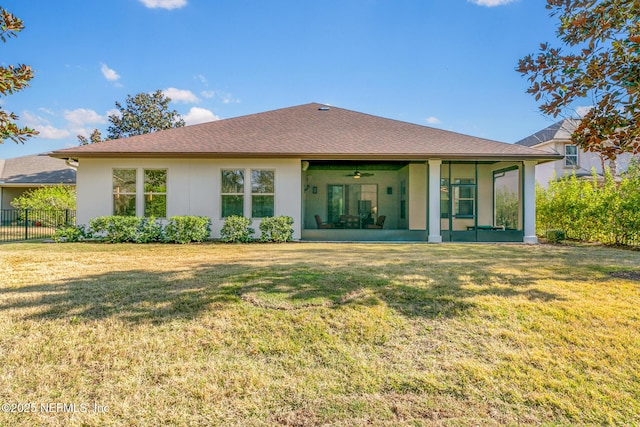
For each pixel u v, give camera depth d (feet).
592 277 16.69
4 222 61.82
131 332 10.33
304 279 15.83
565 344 9.91
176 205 37.88
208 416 7.08
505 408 7.42
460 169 45.27
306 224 54.49
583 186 41.09
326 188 54.90
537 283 15.42
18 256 24.41
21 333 10.16
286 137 40.57
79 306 12.26
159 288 14.49
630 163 44.70
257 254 25.49
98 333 10.23
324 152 35.68
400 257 23.32
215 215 38.11
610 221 34.37
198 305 12.39
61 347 9.44
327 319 11.33
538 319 11.42
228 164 38.22
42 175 73.46
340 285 14.85
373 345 9.91
